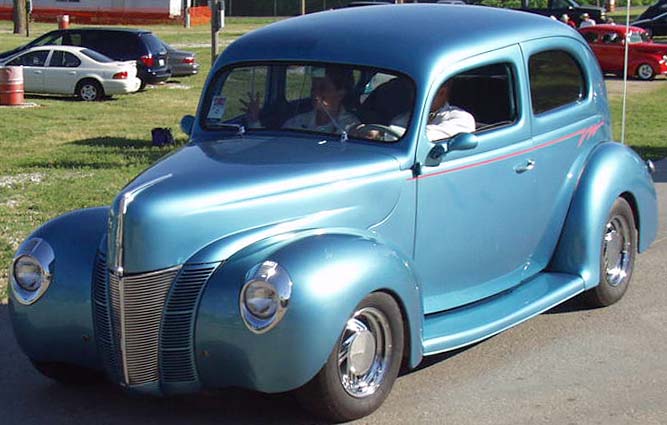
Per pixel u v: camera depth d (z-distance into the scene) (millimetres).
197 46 42219
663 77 32688
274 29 6680
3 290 7824
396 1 39750
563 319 7250
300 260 4977
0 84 22812
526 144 6672
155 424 5445
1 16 58375
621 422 5445
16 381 6105
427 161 5973
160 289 5074
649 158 15039
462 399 5758
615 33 32312
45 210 10992
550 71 7012
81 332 5430
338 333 5020
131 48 27297
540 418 5492
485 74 6422
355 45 6246
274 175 5418
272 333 4875
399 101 6004
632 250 7668
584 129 7328
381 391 5445
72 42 27266
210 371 5094
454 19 6695
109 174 13562
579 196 7152
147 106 23734
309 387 5133
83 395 5879
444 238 6180
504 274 6750
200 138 6441
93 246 5500
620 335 6910
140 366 5180
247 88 6453
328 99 6160
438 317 6223
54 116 21281
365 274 5125
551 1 42656
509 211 6613
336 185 5555
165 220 5051
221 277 5043
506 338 6840
